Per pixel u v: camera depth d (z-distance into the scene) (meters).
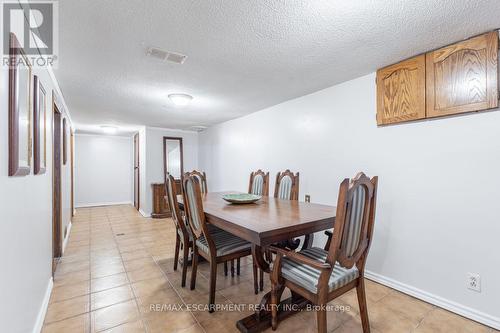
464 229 1.84
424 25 1.61
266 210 2.05
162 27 1.64
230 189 4.80
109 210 6.13
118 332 1.64
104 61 2.14
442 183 1.95
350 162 2.61
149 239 3.73
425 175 2.04
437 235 1.98
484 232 1.75
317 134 2.98
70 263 2.79
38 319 1.66
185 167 6.03
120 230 4.24
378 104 2.32
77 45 1.86
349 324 1.73
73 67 2.25
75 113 4.11
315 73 2.43
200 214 1.89
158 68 2.30
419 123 2.08
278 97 3.24
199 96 3.20
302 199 3.17
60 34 1.70
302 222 1.62
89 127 5.51
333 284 1.38
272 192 3.71
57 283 2.31
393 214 2.25
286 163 3.45
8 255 1.12
